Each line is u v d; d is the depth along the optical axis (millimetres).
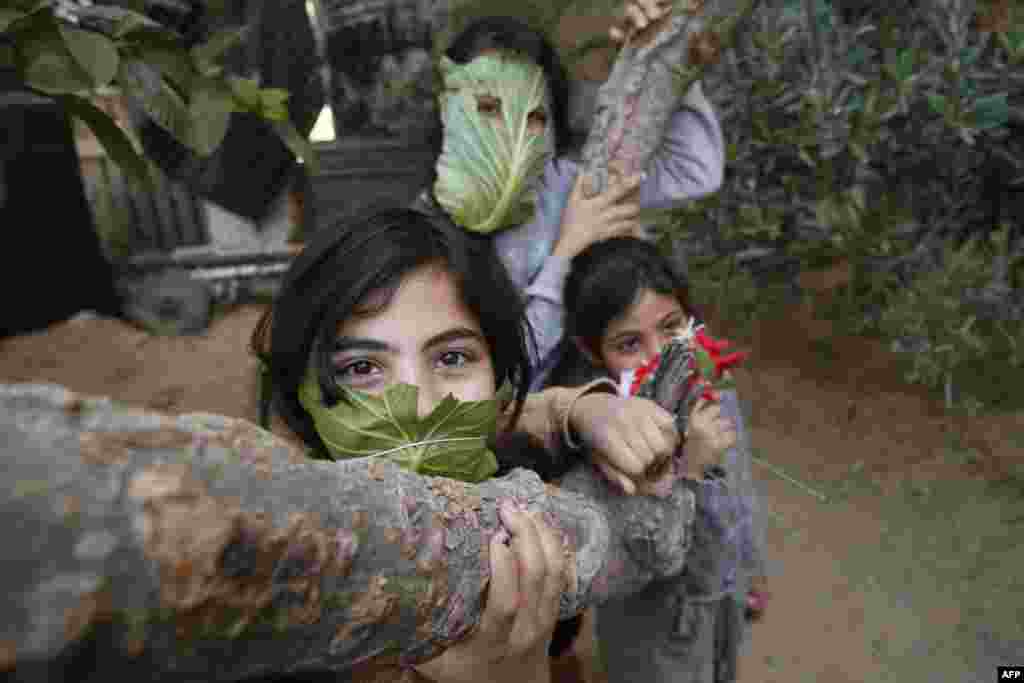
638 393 1238
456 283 1063
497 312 1118
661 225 4113
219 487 425
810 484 3373
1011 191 4008
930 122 3639
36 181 5711
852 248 3748
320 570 490
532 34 1982
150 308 6039
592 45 3002
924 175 3971
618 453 1003
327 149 6180
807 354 4516
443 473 980
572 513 929
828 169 3857
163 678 413
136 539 357
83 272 6047
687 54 1813
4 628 318
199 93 1790
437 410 939
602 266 1766
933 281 3539
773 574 2889
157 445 403
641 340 1809
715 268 4168
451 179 1794
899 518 3109
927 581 2781
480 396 1090
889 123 3721
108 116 1530
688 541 1170
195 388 5078
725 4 1766
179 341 5859
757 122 3812
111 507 352
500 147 1780
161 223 6891
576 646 2602
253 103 1887
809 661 2498
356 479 586
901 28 3832
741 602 1914
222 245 6824
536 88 1893
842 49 3707
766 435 3766
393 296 1024
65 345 5672
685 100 2162
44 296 5902
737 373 4379
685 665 1732
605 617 1862
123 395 4977
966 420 3627
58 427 360
